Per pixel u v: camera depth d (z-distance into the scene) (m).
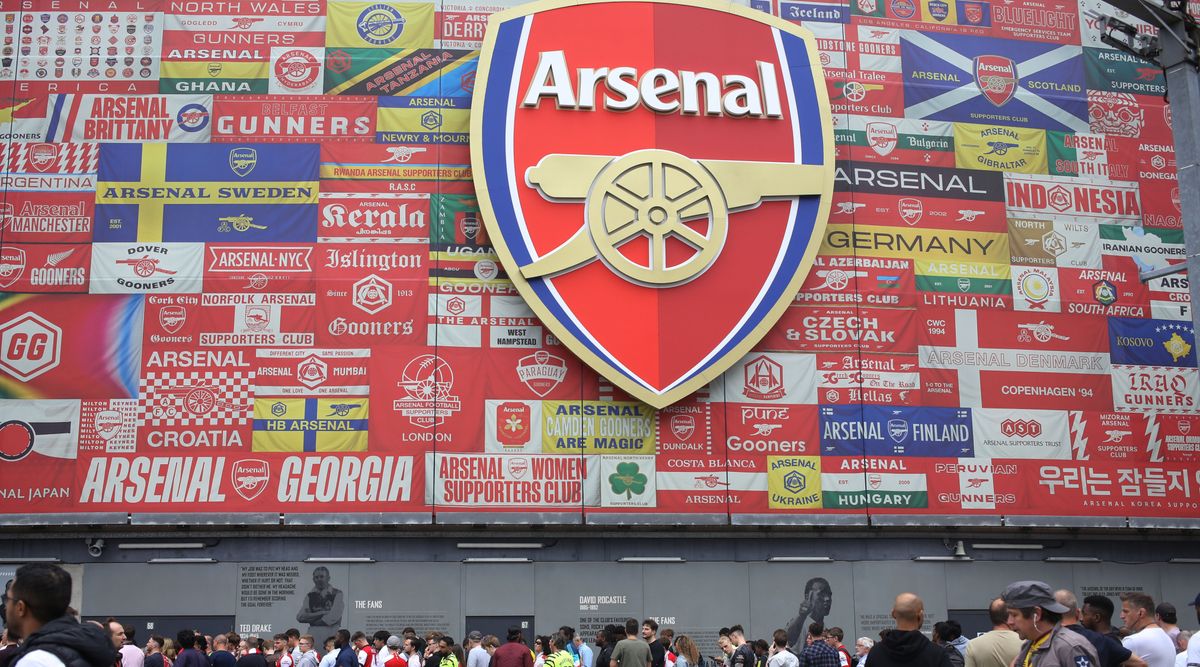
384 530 27.22
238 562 26.78
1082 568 28.94
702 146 28.89
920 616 8.62
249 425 26.97
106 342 27.20
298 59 29.08
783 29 29.95
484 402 27.48
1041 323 29.77
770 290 28.23
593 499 27.22
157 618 26.39
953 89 30.88
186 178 28.23
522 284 27.42
